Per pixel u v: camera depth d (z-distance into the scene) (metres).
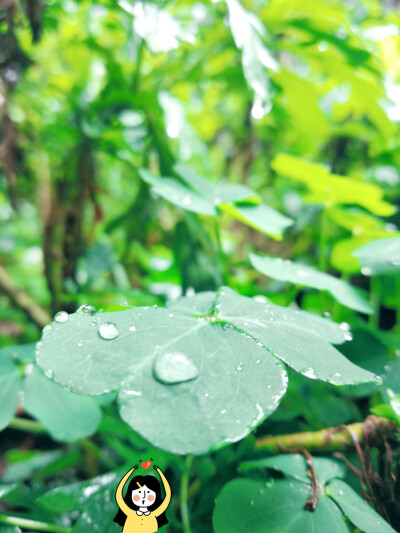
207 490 0.10
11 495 0.11
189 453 0.06
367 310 0.11
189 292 0.14
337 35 0.16
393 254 0.11
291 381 0.12
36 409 0.11
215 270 0.14
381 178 0.21
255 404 0.07
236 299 0.09
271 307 0.10
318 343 0.09
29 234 0.34
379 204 0.14
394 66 0.20
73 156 0.17
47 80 0.20
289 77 0.18
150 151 0.17
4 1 0.12
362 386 0.11
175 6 0.17
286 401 0.12
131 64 0.19
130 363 0.07
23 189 0.21
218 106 0.28
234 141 0.29
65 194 0.17
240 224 0.31
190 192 0.13
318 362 0.08
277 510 0.08
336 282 0.12
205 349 0.08
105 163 0.23
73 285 0.18
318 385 0.12
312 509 0.08
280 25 0.16
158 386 0.07
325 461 0.09
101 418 0.12
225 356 0.08
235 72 0.19
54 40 0.19
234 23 0.11
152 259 0.21
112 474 0.10
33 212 0.31
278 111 0.19
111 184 0.26
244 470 0.10
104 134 0.16
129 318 0.08
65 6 0.16
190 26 0.17
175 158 0.16
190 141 0.15
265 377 0.07
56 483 0.15
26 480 0.15
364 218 0.14
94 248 0.19
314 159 0.26
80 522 0.09
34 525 0.10
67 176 0.17
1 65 0.13
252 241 0.29
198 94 0.25
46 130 0.20
